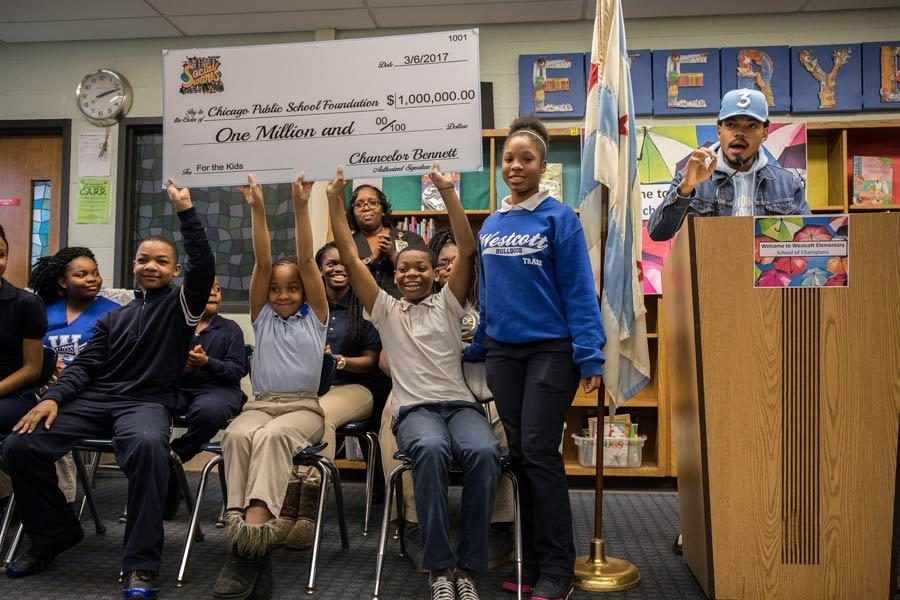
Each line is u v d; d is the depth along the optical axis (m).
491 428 2.18
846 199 3.86
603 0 2.39
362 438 3.11
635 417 4.12
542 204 2.19
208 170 2.46
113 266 4.49
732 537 1.88
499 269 2.15
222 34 4.50
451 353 2.38
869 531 1.84
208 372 3.04
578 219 2.17
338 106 2.42
